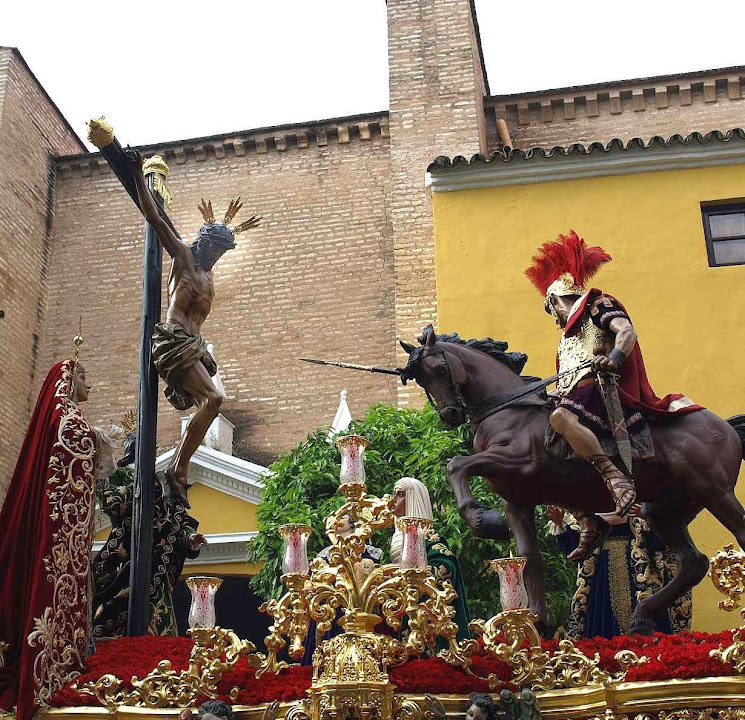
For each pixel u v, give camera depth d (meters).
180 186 22.86
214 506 16.44
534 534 7.33
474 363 7.75
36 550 6.80
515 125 22.16
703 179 13.37
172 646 6.96
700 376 12.35
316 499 12.05
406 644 6.03
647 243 13.09
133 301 22.22
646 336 12.61
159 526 8.23
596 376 7.16
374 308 21.17
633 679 5.94
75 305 22.41
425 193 19.97
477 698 5.79
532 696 5.88
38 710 6.26
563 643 6.20
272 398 20.81
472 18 22.72
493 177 13.58
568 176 13.51
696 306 12.70
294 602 6.11
